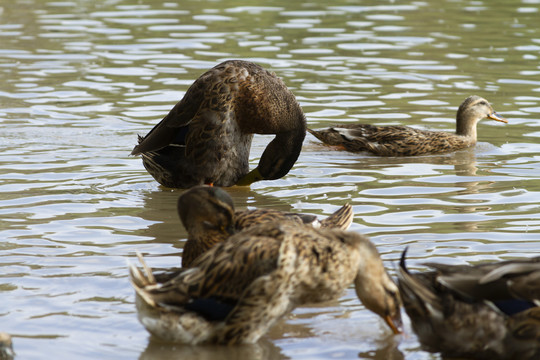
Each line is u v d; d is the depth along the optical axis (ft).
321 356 27.71
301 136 47.96
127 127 61.46
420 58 84.43
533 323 26.20
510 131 61.46
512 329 26.32
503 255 35.63
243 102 47.01
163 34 96.37
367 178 50.21
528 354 26.40
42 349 27.53
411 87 73.67
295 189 47.78
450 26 100.83
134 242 38.01
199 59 83.51
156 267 34.65
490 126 64.80
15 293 31.86
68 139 58.08
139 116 64.34
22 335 28.48
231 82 46.65
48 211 42.55
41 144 56.75
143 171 51.88
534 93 71.56
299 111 47.65
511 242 37.37
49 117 63.62
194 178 47.39
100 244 37.63
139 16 107.65
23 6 114.93
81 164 52.54
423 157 56.80
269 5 115.75
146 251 36.81
